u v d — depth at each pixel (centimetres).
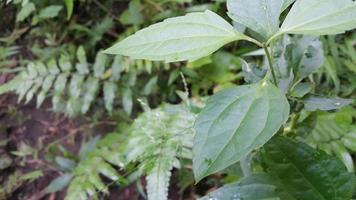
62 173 114
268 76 40
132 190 109
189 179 101
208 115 38
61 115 124
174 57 39
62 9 127
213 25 39
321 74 89
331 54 94
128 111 108
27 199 112
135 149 84
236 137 36
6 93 129
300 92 51
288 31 38
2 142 120
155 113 84
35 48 124
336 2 37
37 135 123
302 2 38
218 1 98
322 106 49
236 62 104
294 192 46
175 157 79
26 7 115
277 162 45
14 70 116
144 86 114
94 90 109
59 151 118
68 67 111
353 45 102
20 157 119
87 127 119
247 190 50
